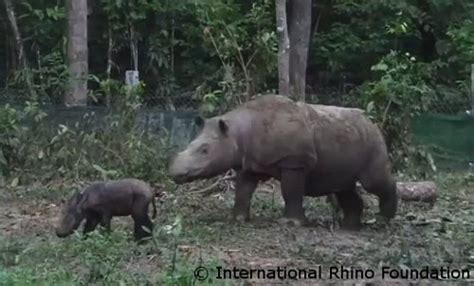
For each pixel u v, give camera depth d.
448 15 27.70
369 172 13.23
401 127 18.42
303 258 10.88
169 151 17.70
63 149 17.41
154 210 11.46
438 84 26.05
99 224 11.23
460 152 19.91
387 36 27.00
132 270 9.76
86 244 10.49
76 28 21.30
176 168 12.56
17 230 12.58
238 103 17.36
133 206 11.02
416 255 10.88
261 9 19.28
